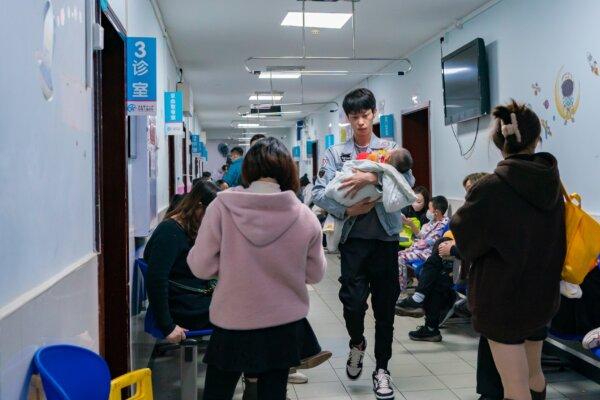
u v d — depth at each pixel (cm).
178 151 810
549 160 195
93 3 200
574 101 405
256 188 188
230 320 180
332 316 479
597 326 285
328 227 292
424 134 793
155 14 519
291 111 1480
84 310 180
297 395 303
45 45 141
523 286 191
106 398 142
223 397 188
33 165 131
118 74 291
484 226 192
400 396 299
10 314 110
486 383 249
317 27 621
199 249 187
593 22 382
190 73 919
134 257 325
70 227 166
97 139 205
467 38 584
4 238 111
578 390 307
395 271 296
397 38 680
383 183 275
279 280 184
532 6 459
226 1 525
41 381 122
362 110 297
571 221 200
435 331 400
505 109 202
